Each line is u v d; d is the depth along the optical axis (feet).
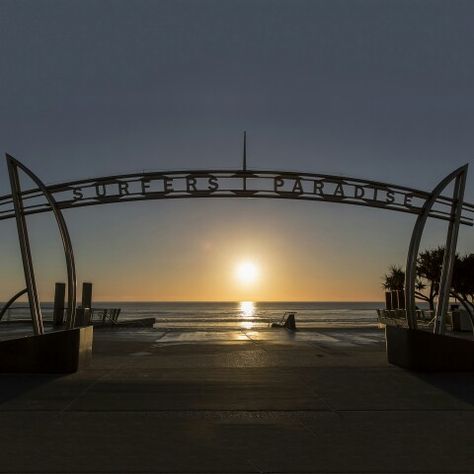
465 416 23.39
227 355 45.60
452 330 82.38
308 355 45.60
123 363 40.40
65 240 39.60
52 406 24.98
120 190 39.42
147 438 19.72
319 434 20.39
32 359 35.09
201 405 25.26
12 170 38.45
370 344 57.06
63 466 16.52
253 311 519.19
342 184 40.27
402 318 93.20
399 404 25.75
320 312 479.00
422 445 18.95
